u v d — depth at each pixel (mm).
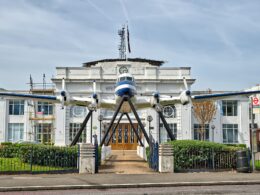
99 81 44875
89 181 13359
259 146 42500
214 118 46625
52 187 12070
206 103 45438
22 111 46875
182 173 16359
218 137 46281
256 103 17469
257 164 19531
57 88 44781
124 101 24516
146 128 44125
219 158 17797
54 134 45875
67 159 17500
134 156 30938
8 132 46406
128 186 12516
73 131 44906
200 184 12992
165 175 15398
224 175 15430
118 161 24219
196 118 46688
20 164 18062
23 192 11516
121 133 44125
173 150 17344
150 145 20047
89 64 54531
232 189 11953
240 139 46656
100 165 20672
